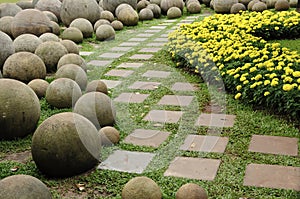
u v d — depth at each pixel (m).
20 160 5.75
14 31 12.26
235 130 6.41
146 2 17.41
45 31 12.38
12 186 4.17
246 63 7.97
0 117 6.06
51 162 5.10
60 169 5.14
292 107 6.45
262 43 9.83
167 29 14.12
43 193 4.30
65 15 14.55
